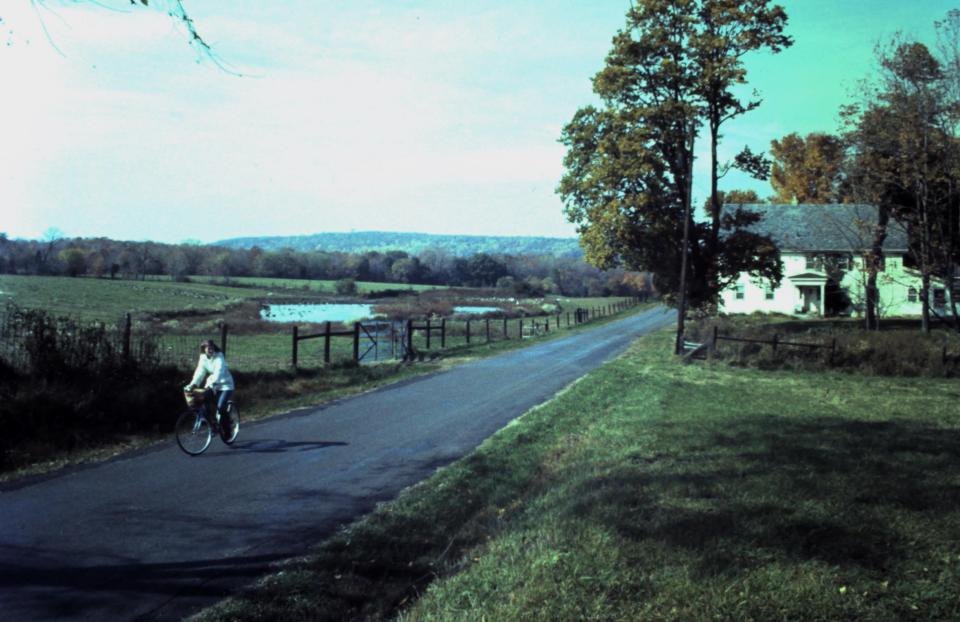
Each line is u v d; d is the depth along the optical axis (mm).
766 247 35531
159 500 8180
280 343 33062
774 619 4410
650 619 4438
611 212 34125
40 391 11523
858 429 11641
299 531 7090
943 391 18453
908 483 7688
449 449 11180
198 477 9297
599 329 50312
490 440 11586
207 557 6328
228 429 11297
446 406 15688
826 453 9492
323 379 19109
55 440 10875
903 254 55781
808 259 58031
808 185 72750
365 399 16703
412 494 8336
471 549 6461
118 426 12148
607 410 14828
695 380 20281
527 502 7801
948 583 4895
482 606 4824
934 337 26281
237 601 5254
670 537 5844
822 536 5895
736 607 4543
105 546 6578
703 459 9164
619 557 5469
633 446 10234
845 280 56438
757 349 24812
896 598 4684
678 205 36156
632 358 27453
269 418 14117
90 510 7746
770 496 7129
